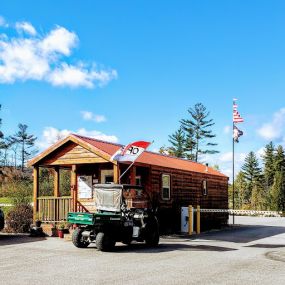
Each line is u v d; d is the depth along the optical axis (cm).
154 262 1292
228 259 1393
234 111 3566
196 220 2706
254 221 4019
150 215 1706
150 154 2706
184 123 8038
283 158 8475
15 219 2209
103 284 969
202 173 2941
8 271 1127
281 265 1282
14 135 8975
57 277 1046
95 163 2250
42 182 3644
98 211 1697
